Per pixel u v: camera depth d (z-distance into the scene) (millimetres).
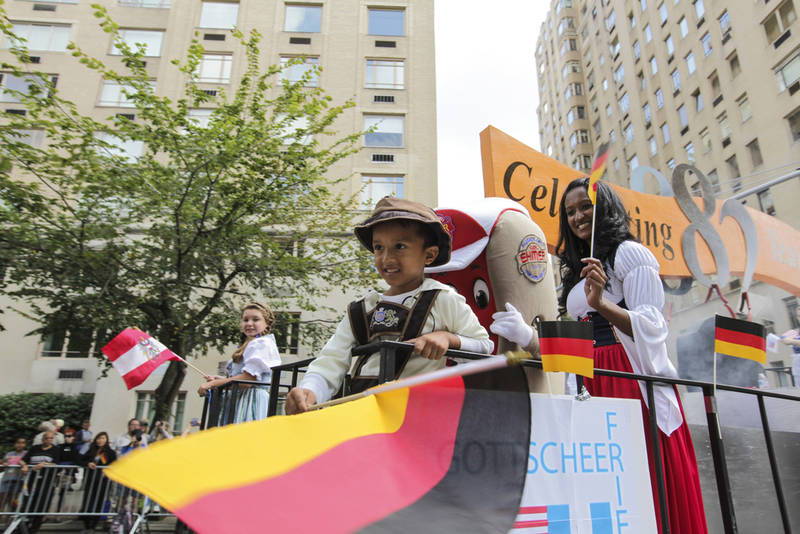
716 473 2043
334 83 21234
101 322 10062
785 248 7074
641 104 30016
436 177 20156
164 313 11047
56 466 7238
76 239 10305
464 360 1969
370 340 2016
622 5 32969
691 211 6055
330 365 2045
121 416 15305
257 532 666
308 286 13406
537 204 4340
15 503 6844
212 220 11500
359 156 20188
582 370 1612
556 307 2652
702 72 23891
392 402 1160
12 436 15148
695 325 4172
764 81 20031
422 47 22219
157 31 21766
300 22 22141
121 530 6941
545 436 1669
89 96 20125
